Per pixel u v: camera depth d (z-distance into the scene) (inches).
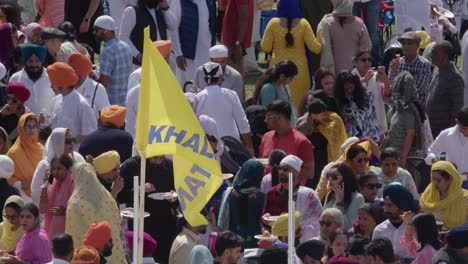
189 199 1429.6
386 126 2303.2
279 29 2519.7
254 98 2304.4
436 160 2059.5
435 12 2847.0
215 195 1882.4
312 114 2124.8
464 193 1897.1
